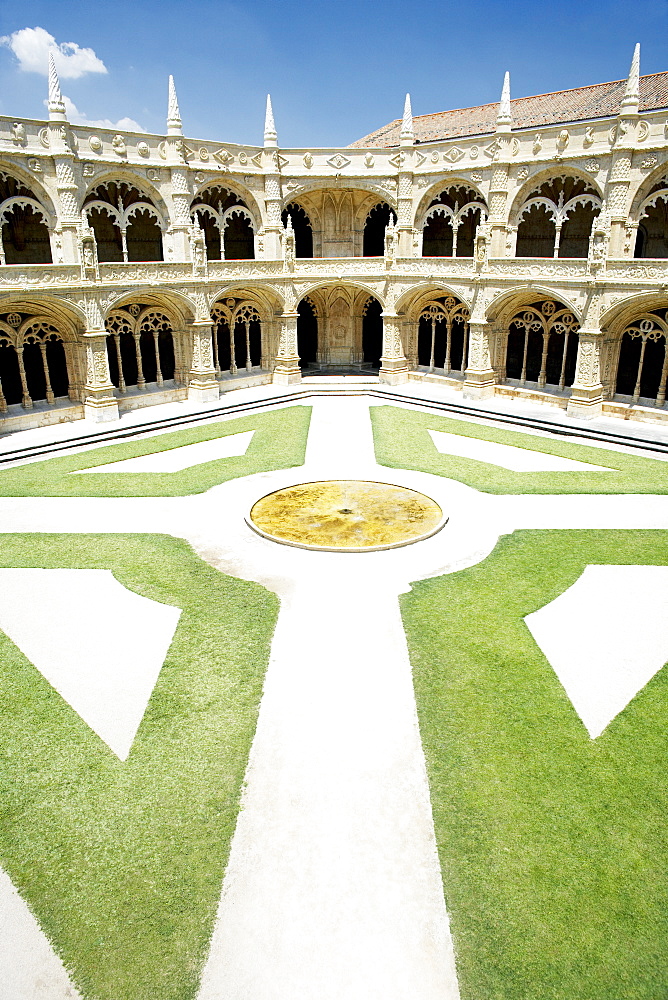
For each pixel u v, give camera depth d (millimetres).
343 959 8086
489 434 31453
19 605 16156
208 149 37312
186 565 18141
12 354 33781
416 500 22672
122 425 31859
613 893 8852
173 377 40844
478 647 14367
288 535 19781
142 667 13750
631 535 20000
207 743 11648
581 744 11594
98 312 31516
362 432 31547
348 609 15875
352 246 45000
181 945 8234
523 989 7719
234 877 9148
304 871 9234
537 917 8547
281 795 10523
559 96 40062
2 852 9523
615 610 15836
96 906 8734
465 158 38312
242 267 37562
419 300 40219
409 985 7793
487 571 17719
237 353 43812
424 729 11969
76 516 21594
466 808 10258
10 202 31859
